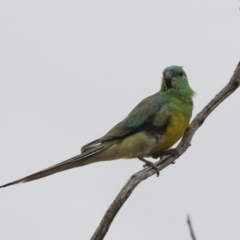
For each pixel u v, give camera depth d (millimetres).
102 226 10164
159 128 13703
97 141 13922
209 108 12609
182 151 12484
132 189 10875
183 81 14258
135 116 13797
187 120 14023
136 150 13828
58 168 13086
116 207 10414
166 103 13828
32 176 12406
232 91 12609
